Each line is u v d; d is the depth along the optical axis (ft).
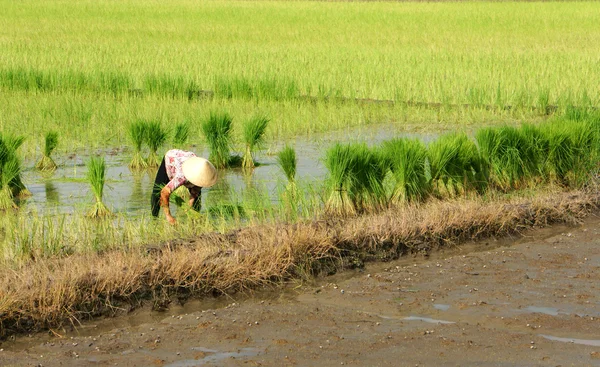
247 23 208.54
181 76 97.40
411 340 28.89
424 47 152.97
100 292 32.83
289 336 29.45
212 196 52.26
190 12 240.12
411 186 48.29
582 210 47.29
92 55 133.49
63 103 84.58
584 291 34.04
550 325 30.30
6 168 50.11
